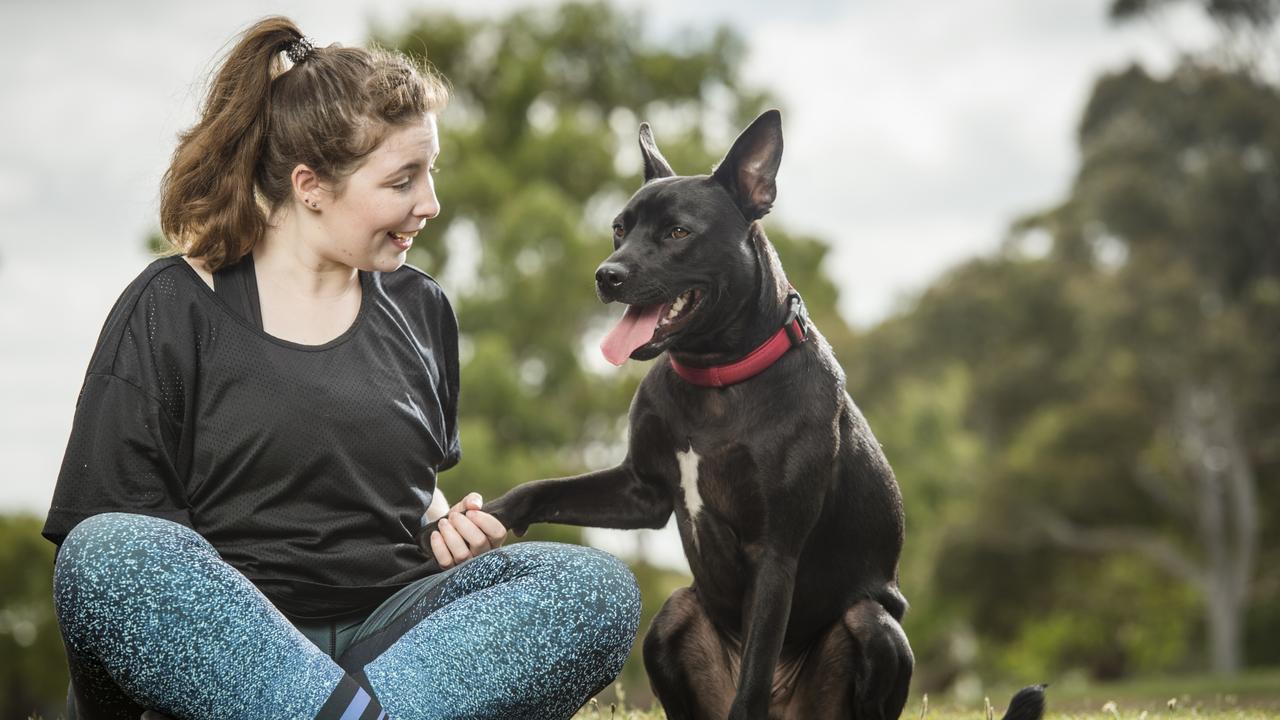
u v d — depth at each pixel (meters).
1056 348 27.56
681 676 3.60
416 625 2.68
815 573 3.60
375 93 2.85
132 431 2.70
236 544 2.82
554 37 26.75
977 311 27.23
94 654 2.50
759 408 3.47
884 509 3.71
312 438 2.82
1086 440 25.61
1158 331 25.19
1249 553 25.73
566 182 24.00
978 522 25.39
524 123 25.89
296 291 2.93
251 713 2.45
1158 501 26.92
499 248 21.86
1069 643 29.64
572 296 21.59
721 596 3.63
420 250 23.27
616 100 27.03
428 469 3.05
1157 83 28.16
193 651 2.42
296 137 2.83
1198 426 26.06
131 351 2.74
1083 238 28.09
